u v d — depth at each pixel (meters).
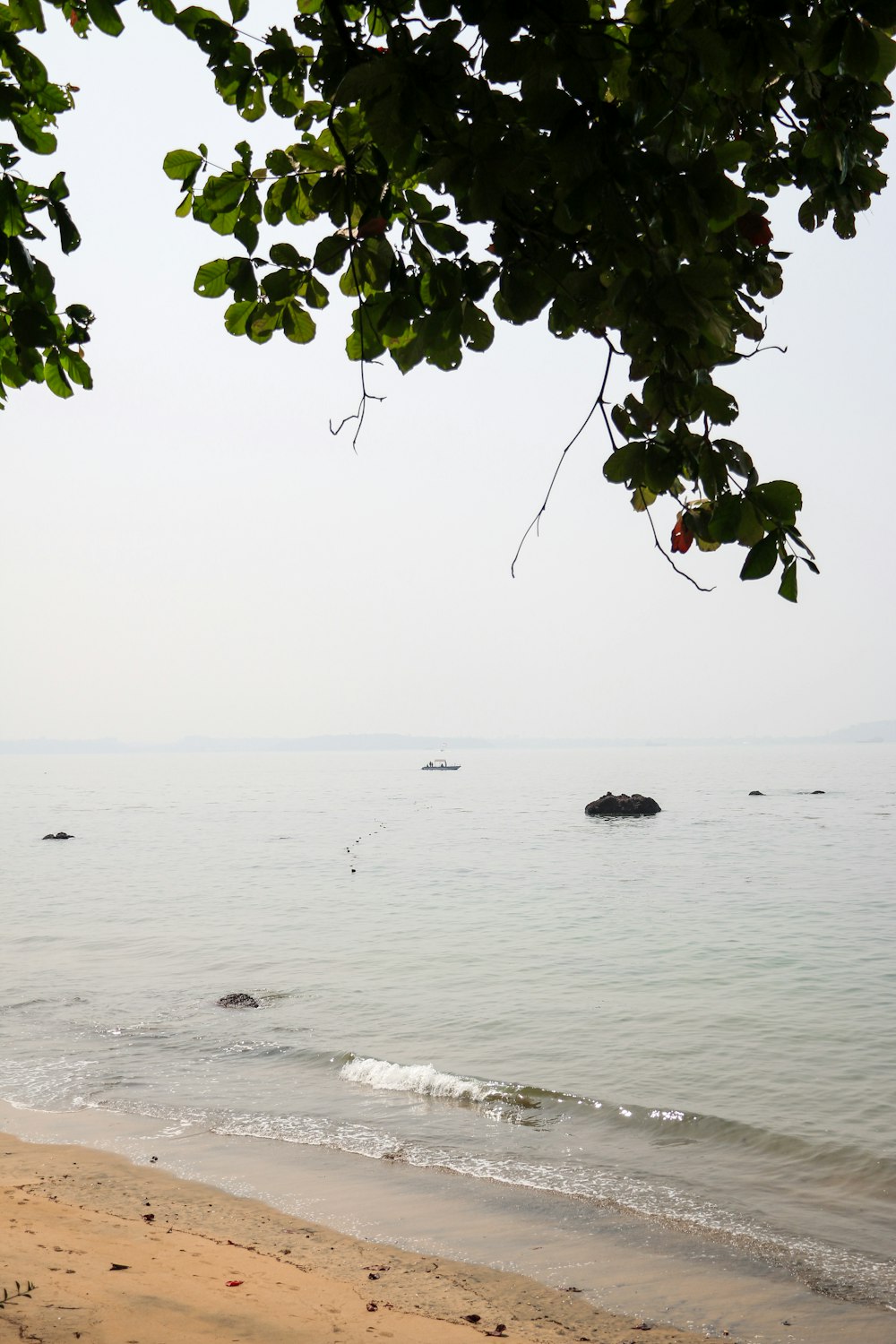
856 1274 8.12
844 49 2.20
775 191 2.94
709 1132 11.37
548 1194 9.79
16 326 3.01
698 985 19.03
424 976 20.33
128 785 155.88
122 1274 7.20
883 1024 15.88
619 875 37.59
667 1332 7.25
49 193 2.83
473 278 2.68
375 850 50.00
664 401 2.34
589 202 2.13
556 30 2.05
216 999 18.50
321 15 2.80
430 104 2.11
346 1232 8.97
